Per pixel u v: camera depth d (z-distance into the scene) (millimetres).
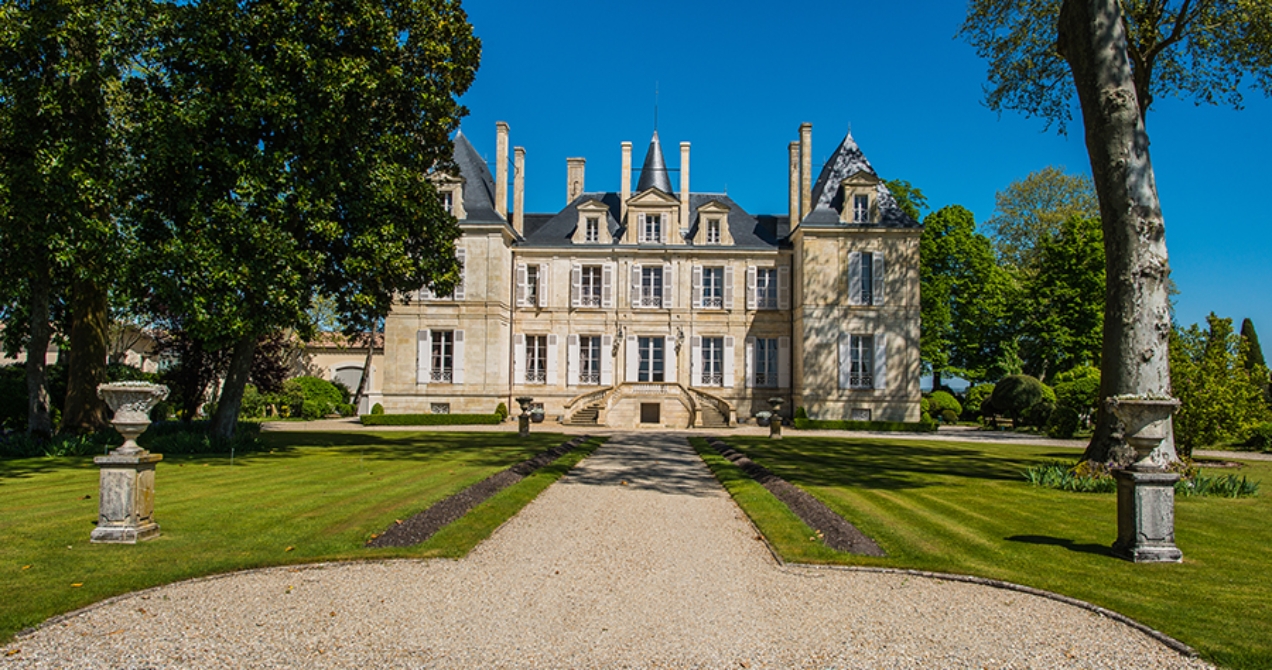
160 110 17125
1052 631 6336
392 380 37031
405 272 19922
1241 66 19109
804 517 10648
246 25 17672
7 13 16875
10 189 16875
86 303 21500
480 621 6426
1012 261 51781
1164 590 7418
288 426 34031
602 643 5949
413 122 20859
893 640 6094
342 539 9078
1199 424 18516
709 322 39406
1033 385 37781
